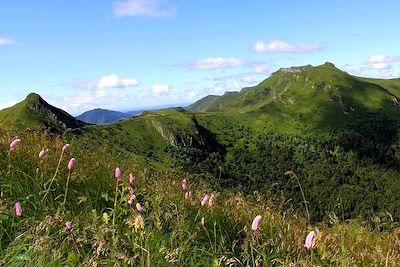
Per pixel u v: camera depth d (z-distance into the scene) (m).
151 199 1.90
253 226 1.35
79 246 1.36
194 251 1.48
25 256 1.27
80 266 1.21
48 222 1.35
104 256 1.36
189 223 1.71
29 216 1.59
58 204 1.75
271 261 1.49
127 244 1.37
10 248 1.34
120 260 1.25
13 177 1.82
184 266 1.41
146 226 1.52
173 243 1.51
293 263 1.42
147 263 1.23
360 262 1.73
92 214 1.63
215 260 1.40
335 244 1.80
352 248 1.84
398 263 1.78
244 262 1.49
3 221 1.50
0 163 1.92
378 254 1.82
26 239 1.37
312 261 1.42
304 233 1.86
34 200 1.69
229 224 1.86
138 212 1.65
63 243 1.34
